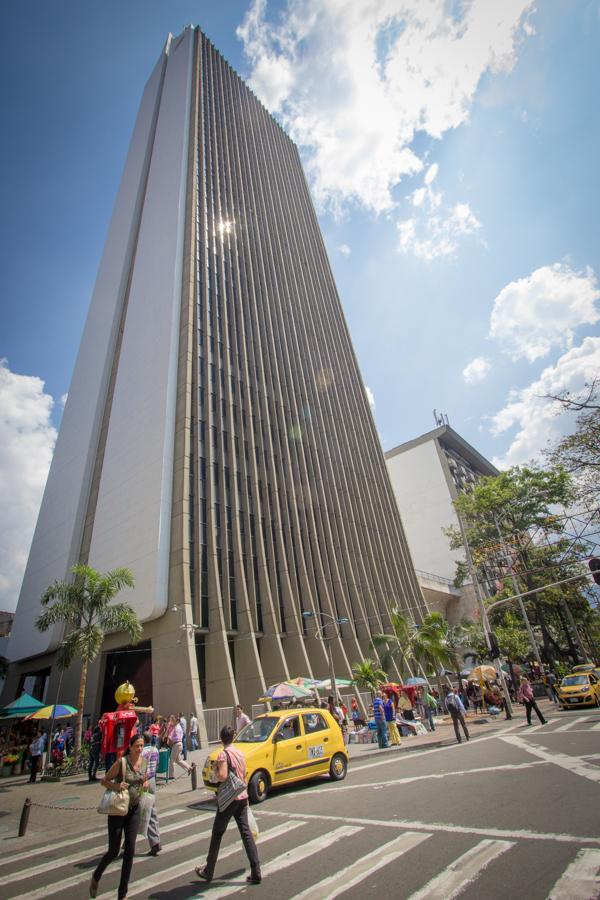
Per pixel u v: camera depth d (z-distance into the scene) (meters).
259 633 30.17
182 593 25.62
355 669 35.22
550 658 39.12
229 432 35.53
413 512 75.38
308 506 41.31
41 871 6.79
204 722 22.12
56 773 17.33
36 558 39.91
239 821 5.44
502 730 17.58
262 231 54.31
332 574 40.56
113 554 30.06
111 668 28.47
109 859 5.34
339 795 9.40
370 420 61.50
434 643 31.56
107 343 42.59
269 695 20.81
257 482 36.00
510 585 41.16
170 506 28.53
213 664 25.89
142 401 33.97
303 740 10.98
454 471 78.88
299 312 55.19
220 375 37.19
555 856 4.77
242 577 30.03
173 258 38.41
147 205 48.22
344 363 61.31
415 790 8.86
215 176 49.03
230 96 61.25
